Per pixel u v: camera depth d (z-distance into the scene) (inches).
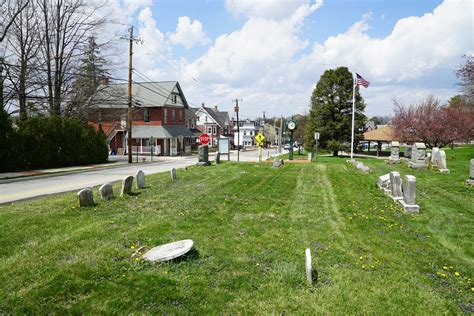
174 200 403.9
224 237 268.2
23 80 1115.9
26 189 537.3
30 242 241.3
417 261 226.7
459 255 238.5
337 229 299.0
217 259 220.7
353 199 433.1
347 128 1670.8
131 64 1187.3
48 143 1005.8
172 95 1955.0
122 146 1875.0
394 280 196.7
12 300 163.0
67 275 188.4
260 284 188.4
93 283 181.8
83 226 283.6
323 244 257.6
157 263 209.3
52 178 706.8
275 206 389.1
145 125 1873.8
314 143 1728.6
